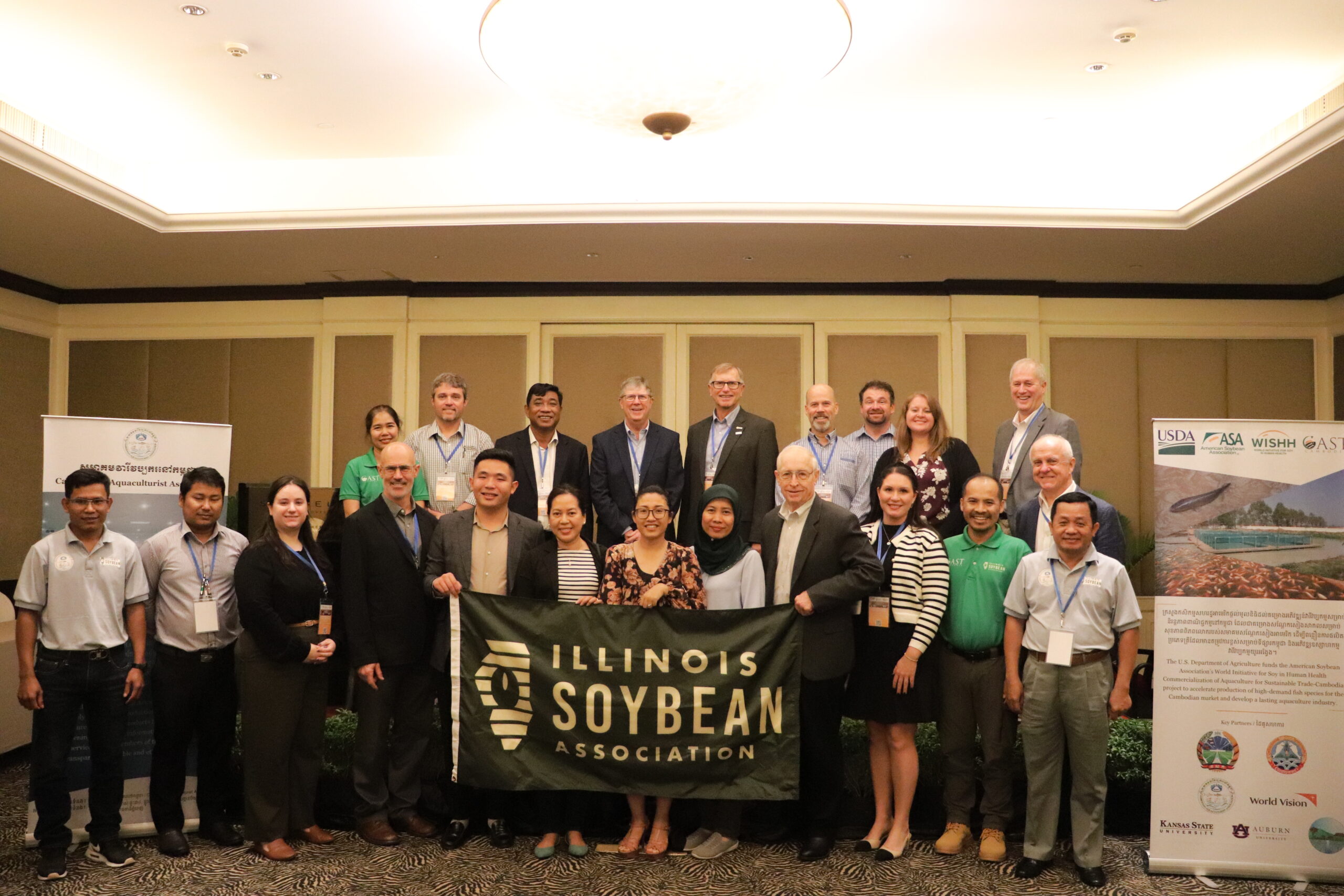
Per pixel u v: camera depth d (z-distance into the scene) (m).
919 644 3.79
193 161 6.18
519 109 5.34
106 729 3.81
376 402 7.68
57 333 7.99
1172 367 7.52
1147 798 4.17
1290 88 5.11
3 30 4.45
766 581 3.99
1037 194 5.98
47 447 4.12
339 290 7.72
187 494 4.01
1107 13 4.27
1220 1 4.17
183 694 3.95
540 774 3.81
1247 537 3.81
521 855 3.89
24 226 5.96
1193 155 5.89
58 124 5.54
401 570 4.02
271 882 3.62
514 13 3.77
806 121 5.68
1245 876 3.70
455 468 5.00
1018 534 4.29
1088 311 7.55
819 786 3.87
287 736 3.89
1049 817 3.73
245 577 3.80
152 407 7.91
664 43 3.79
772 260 6.83
